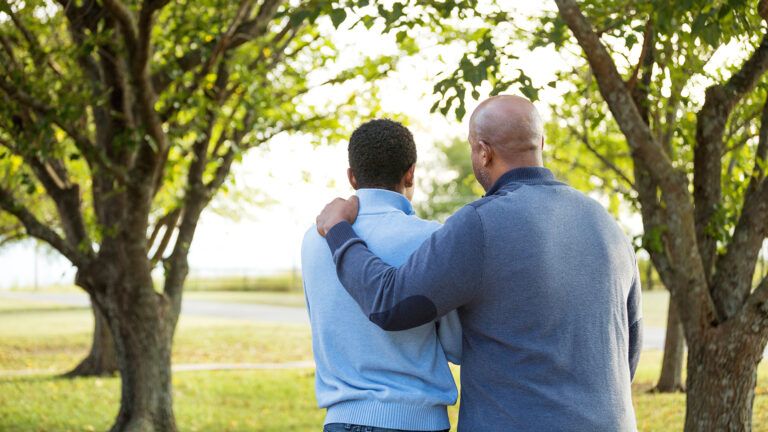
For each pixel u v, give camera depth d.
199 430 7.93
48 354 14.77
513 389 1.98
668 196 4.05
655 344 13.91
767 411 5.89
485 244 1.98
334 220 2.21
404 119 7.68
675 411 6.90
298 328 19.12
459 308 2.10
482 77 3.56
